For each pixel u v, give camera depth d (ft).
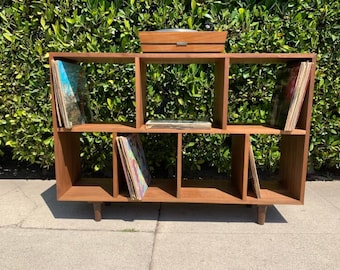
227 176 9.07
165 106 8.05
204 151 8.21
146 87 7.43
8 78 7.77
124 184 6.61
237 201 5.93
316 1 7.28
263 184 6.84
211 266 4.74
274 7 7.43
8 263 4.80
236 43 7.44
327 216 6.42
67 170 6.40
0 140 8.20
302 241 5.44
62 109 5.62
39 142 8.11
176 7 7.37
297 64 5.73
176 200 5.99
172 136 8.25
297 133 5.66
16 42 7.59
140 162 6.59
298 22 7.35
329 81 7.55
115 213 6.56
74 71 6.18
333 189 7.97
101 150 8.24
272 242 5.41
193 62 6.61
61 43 7.51
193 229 5.88
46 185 8.26
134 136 6.70
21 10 7.51
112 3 7.44
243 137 5.85
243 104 7.89
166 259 4.91
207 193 6.32
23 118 7.93
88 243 5.37
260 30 7.40
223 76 5.70
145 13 7.50
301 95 5.46
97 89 7.88
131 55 5.53
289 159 6.42
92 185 6.74
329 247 5.25
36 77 7.76
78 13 7.62
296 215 6.47
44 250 5.15
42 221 6.18
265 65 7.62
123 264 4.79
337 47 7.43
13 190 7.87
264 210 6.01
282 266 4.74
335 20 7.34
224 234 5.69
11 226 5.96
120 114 8.04
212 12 7.40
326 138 7.95
